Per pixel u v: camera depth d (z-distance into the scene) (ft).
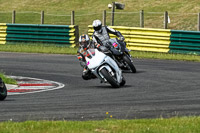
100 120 63.77
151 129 56.13
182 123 60.49
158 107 76.43
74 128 56.49
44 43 197.36
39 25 197.67
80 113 70.95
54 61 155.12
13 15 221.05
